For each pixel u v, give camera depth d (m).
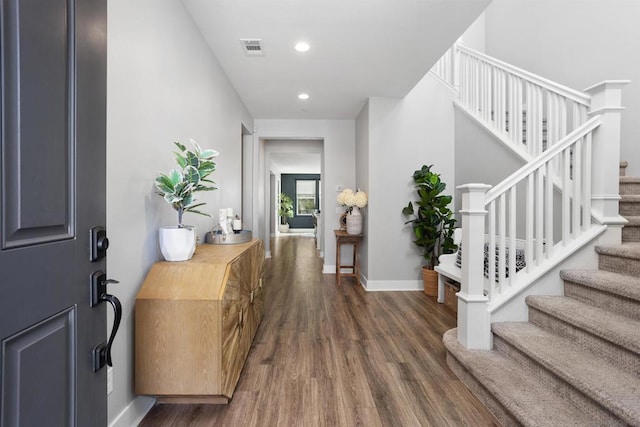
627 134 2.87
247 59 3.09
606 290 1.78
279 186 14.05
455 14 2.40
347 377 2.10
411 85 3.82
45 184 0.66
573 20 3.42
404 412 1.74
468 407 1.78
